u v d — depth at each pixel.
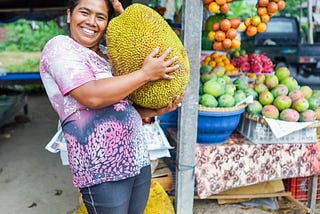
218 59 3.47
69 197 3.23
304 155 2.67
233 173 2.60
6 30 7.26
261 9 2.60
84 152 1.36
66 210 3.01
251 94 2.70
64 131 1.40
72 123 1.37
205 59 3.52
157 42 1.30
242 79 3.04
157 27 1.32
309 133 2.65
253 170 2.63
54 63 1.29
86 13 1.37
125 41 1.32
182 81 1.37
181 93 1.43
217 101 2.51
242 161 2.60
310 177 2.81
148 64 1.26
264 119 2.54
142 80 1.26
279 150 2.63
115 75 1.42
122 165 1.40
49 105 7.01
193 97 2.39
